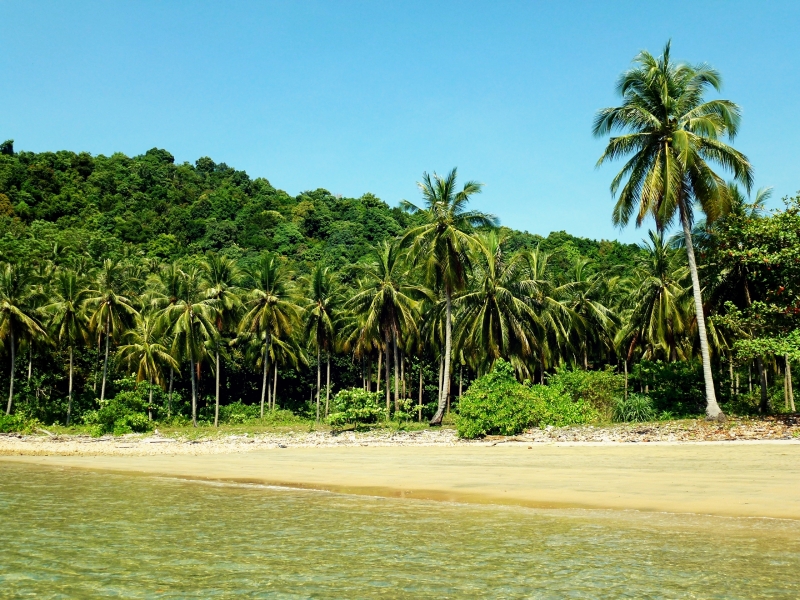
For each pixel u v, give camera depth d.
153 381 54.00
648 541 10.66
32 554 10.87
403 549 10.71
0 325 46.19
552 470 18.92
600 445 23.81
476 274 42.44
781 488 14.50
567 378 36.44
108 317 49.34
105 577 9.47
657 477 16.72
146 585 9.05
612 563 9.45
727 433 23.69
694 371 33.75
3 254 58.66
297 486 18.58
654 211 27.03
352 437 33.28
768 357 30.30
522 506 14.29
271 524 13.06
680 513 12.75
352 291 51.91
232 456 27.81
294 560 10.19
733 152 26.56
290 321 48.75
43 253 64.50
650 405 32.41
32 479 21.31
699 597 7.80
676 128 27.28
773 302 28.38
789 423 24.81
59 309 47.94
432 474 19.64
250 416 57.84
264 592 8.59
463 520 12.99
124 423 42.00
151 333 48.91
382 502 15.46
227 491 17.89
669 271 38.56
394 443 29.72
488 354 41.06
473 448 25.97
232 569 9.75
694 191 27.70
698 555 9.68
